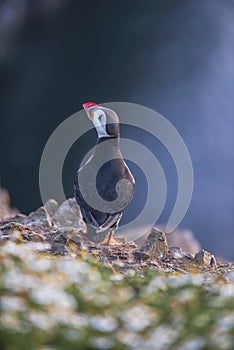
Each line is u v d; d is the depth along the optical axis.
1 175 32.06
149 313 7.46
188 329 7.21
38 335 6.70
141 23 41.81
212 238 26.17
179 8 42.47
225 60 38.06
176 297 7.98
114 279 8.66
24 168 32.47
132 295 8.16
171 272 9.98
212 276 9.77
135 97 35.84
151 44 39.84
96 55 39.88
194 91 35.88
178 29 40.84
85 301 7.46
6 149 33.62
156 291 8.33
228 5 42.47
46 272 7.79
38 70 39.19
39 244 9.73
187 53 38.69
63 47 40.91
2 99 37.16
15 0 44.00
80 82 37.81
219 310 7.67
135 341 6.79
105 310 7.46
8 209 15.75
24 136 34.41
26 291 7.11
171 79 37.03
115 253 10.85
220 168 30.73
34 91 37.62
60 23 43.00
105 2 43.91
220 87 36.28
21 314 6.75
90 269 8.50
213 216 27.17
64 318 6.86
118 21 42.41
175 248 11.45
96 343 6.71
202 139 32.59
